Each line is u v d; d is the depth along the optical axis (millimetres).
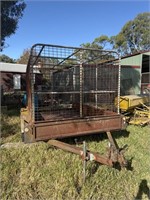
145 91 9773
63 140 3854
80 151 2705
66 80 6023
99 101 5172
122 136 4355
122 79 10141
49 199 2295
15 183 2521
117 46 30562
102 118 3619
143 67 13406
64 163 2926
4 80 14133
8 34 7699
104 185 2607
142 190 2633
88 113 4855
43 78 6621
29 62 3576
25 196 2326
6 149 3395
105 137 4156
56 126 3189
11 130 4602
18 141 3896
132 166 3146
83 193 2404
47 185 2500
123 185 2680
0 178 2574
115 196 2465
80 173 2719
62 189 2414
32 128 3033
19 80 14344
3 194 2314
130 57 11141
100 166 2930
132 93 10500
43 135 3090
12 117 5961
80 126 3412
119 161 2631
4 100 9273
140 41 29344
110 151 2631
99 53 4281
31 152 3303
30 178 2602
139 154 3562
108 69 5023
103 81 5141
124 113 5848
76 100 5570
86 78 5316
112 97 4934
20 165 2896
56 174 2693
